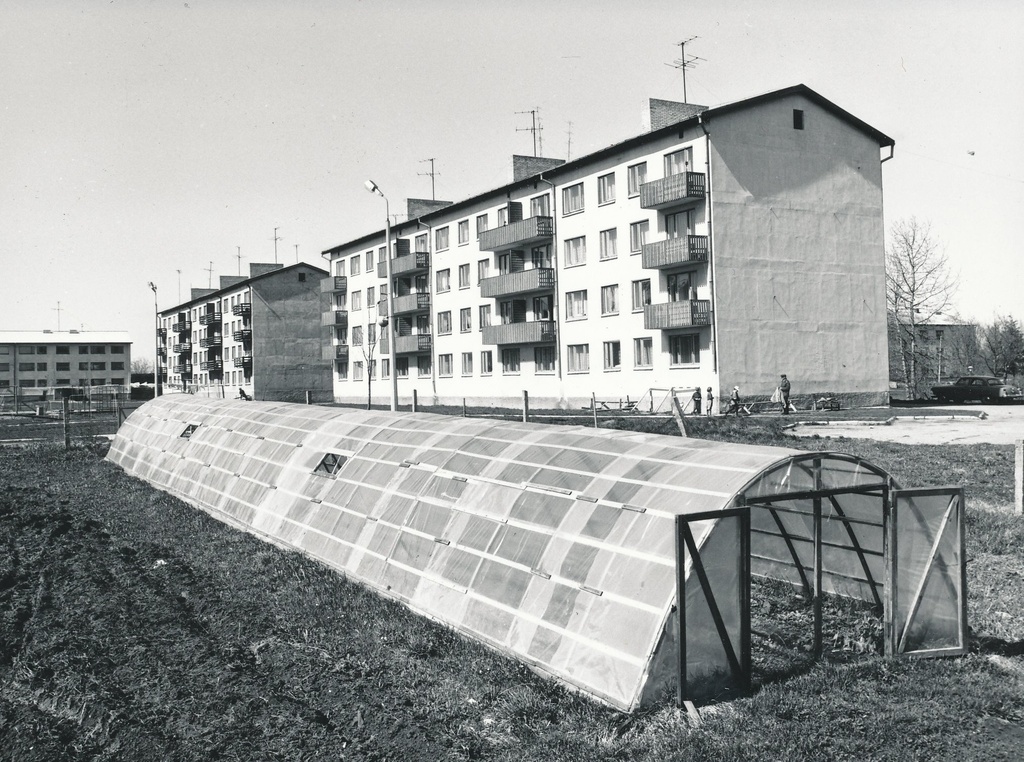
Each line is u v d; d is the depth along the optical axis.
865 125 41.00
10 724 7.59
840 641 8.72
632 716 7.12
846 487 8.25
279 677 8.22
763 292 38.56
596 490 9.50
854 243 40.97
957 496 8.30
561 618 8.47
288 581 11.70
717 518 7.52
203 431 22.14
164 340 112.62
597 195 43.84
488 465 11.59
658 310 39.19
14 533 15.59
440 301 57.66
